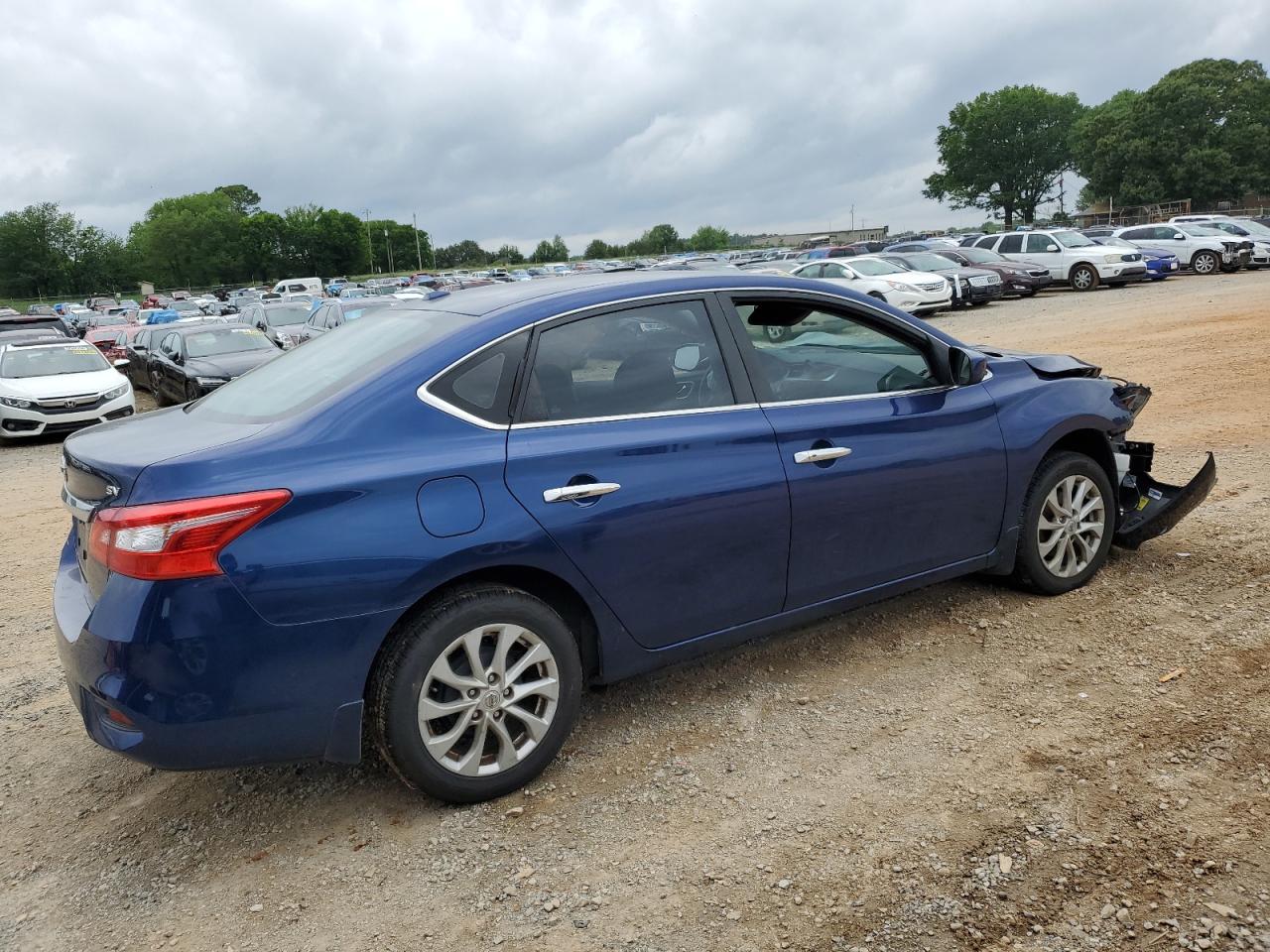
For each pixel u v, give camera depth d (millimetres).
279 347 16062
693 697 3816
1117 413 4602
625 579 3299
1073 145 86812
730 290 3689
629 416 3350
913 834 2842
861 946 2416
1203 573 4613
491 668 3098
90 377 14188
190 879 2922
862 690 3762
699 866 2781
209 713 2723
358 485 2852
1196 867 2598
